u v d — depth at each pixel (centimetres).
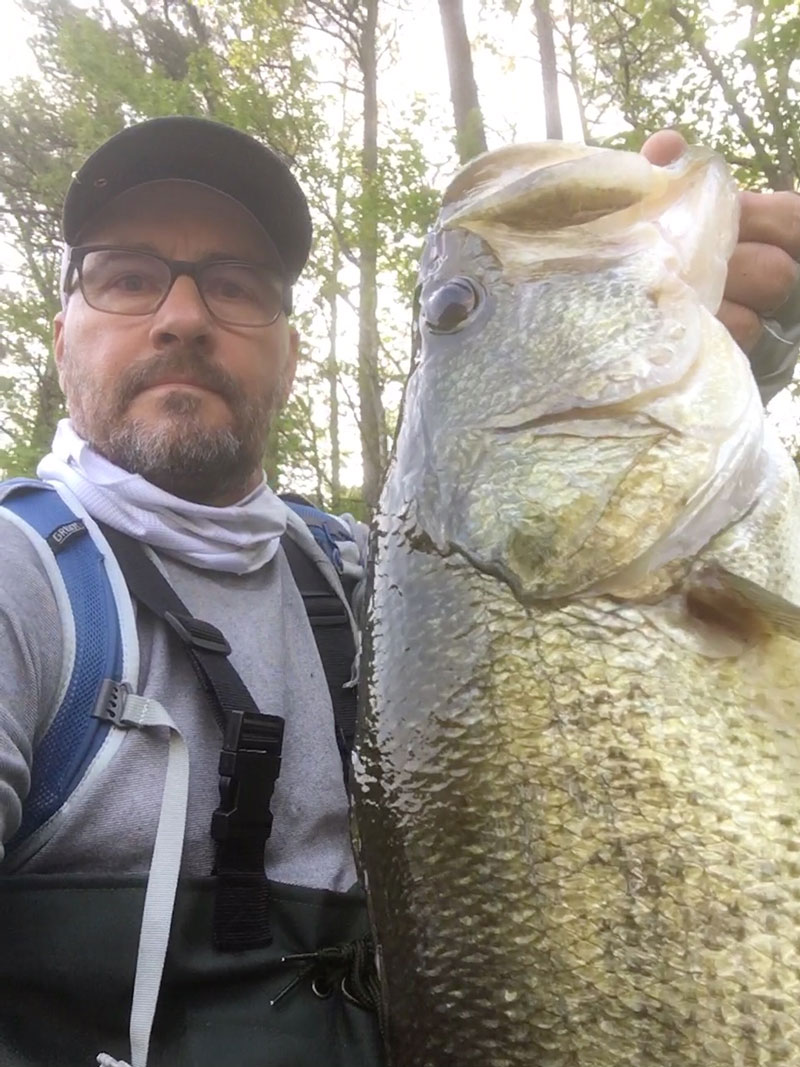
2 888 41
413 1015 35
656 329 41
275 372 62
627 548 37
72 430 59
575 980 32
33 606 45
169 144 60
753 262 48
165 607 49
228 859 44
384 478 45
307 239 65
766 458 40
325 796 50
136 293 60
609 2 176
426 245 49
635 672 35
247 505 58
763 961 32
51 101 302
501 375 42
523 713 35
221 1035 42
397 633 39
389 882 37
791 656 35
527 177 45
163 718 45
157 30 293
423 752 37
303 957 45
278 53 245
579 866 33
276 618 54
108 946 41
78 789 43
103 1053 40
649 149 47
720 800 33
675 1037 31
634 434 39
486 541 38
